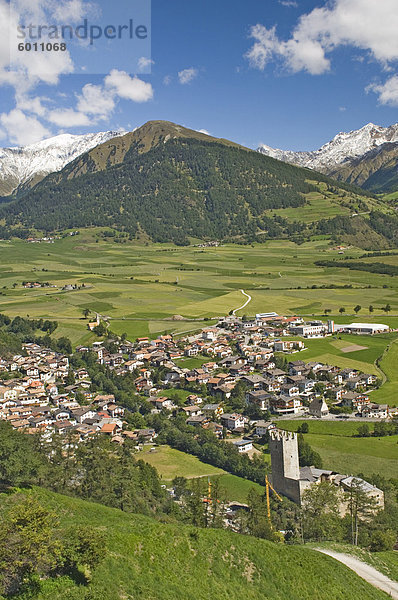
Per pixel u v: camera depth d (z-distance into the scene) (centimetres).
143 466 14038
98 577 6481
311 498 12131
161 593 6606
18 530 6359
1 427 13225
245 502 12794
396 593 7931
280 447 13188
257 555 7969
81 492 11312
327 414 19575
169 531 7912
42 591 5991
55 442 14712
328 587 7681
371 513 11912
